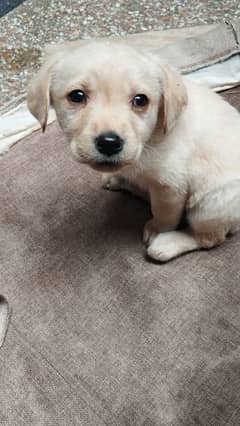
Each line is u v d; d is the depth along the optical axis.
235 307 0.37
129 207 0.44
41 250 0.41
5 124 0.50
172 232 0.40
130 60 0.30
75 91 0.30
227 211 0.36
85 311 0.38
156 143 0.33
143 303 0.38
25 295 0.39
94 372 0.35
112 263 0.40
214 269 0.39
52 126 0.49
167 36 0.59
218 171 0.35
